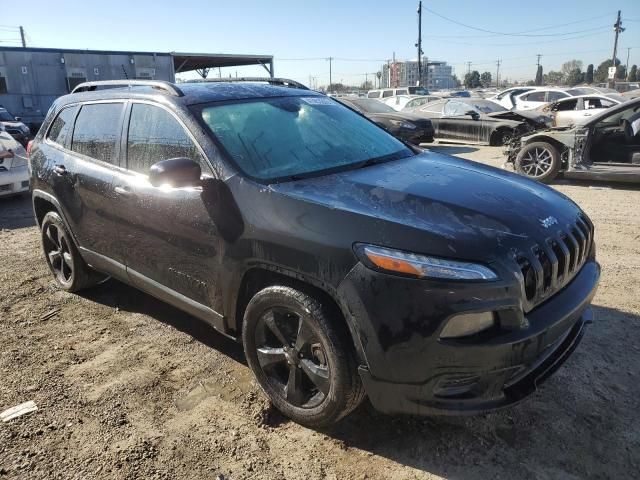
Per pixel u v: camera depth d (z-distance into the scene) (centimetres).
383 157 349
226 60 3098
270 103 362
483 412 239
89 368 348
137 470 257
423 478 248
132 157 358
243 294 300
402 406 243
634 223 635
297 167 312
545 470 250
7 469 258
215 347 371
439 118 1559
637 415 285
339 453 266
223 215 289
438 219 249
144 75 2566
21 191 872
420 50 4506
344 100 1482
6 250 607
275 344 293
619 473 246
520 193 292
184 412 300
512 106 2073
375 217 248
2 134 877
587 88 2120
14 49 2188
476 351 227
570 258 268
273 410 300
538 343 239
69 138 426
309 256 252
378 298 233
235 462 262
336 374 254
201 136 312
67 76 2339
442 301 225
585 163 830
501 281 228
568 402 297
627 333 368
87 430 286
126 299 457
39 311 436
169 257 330
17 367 350
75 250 439
